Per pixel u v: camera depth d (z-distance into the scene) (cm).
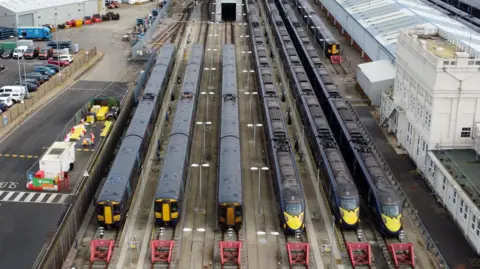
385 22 15925
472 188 8212
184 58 15988
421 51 9719
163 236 8112
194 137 11300
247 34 18962
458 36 13538
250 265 7544
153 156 10525
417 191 9412
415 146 10212
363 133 11106
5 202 8812
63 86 14025
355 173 9494
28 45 16962
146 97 11769
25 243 7788
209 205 8956
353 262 7525
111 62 16125
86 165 10069
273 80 13038
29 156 10362
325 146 9756
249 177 9856
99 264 7475
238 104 12556
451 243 8062
